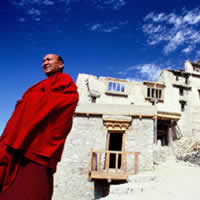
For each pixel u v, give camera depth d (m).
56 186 13.48
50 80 1.68
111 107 15.40
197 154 15.22
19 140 1.32
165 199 8.73
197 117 31.66
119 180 12.84
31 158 1.35
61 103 1.51
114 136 23.03
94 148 14.45
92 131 14.95
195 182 10.82
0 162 1.29
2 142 1.42
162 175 12.55
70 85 1.71
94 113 15.25
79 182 13.55
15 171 1.30
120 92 30.91
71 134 14.88
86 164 14.03
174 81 33.62
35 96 1.50
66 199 13.14
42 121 1.44
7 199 1.21
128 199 8.98
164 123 24.98
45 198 1.34
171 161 16.98
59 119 1.50
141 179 11.52
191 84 34.09
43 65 2.06
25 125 1.37
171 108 31.61
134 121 15.02
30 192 1.26
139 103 30.80
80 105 15.59
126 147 14.20
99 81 31.50
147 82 32.38
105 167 14.03
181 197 8.84
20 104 1.58
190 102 32.44
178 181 11.18
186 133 30.39
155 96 31.45
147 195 9.30
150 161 13.64
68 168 13.92
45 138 1.43
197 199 8.48
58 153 1.57
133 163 13.54
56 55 2.12
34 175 1.32
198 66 36.88
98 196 13.13
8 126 1.52
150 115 14.88
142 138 14.42
